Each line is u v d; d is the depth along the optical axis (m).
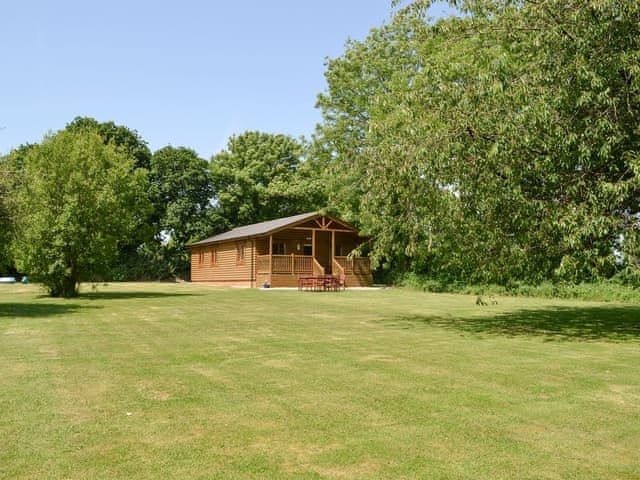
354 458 3.99
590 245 9.98
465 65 10.97
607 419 4.95
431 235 11.98
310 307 17.67
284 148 51.81
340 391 5.94
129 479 3.61
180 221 46.22
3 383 6.31
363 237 36.12
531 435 4.51
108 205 21.69
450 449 4.18
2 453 4.07
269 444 4.28
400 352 8.53
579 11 9.48
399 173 11.12
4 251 16.77
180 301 20.14
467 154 10.43
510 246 10.91
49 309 16.41
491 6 11.36
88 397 5.67
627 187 8.91
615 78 9.66
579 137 9.55
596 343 9.73
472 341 9.89
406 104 11.65
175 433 4.54
